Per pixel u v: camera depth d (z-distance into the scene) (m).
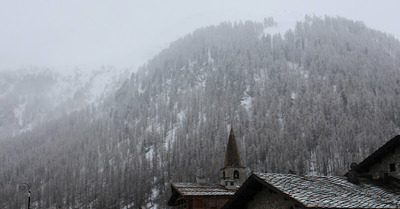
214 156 145.75
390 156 30.23
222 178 66.12
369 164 31.52
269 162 138.88
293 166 133.38
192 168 135.62
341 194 24.83
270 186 24.97
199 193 52.75
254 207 28.33
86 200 147.62
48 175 192.12
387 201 24.22
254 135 165.62
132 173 146.50
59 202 150.62
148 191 138.25
